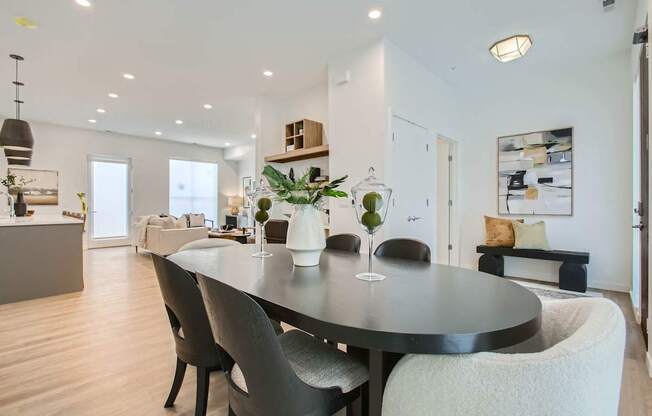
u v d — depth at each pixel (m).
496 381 0.75
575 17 3.21
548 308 1.18
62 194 7.41
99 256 6.74
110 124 7.30
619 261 4.02
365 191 1.53
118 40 3.62
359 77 3.76
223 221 10.23
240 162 10.49
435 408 0.81
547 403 0.74
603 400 0.79
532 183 4.65
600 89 4.15
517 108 4.77
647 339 2.33
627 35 3.55
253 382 0.98
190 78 4.66
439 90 4.70
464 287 1.31
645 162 2.65
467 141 5.27
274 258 2.06
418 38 3.60
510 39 3.52
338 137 3.95
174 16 3.17
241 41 3.64
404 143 3.89
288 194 1.73
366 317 0.95
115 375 2.09
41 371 2.13
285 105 5.41
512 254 4.41
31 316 3.16
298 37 3.56
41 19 3.20
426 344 0.82
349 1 2.95
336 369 1.16
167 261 1.45
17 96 5.38
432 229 4.48
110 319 3.08
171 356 2.35
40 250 3.79
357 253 2.30
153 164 8.82
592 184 4.21
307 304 1.08
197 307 1.44
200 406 1.54
